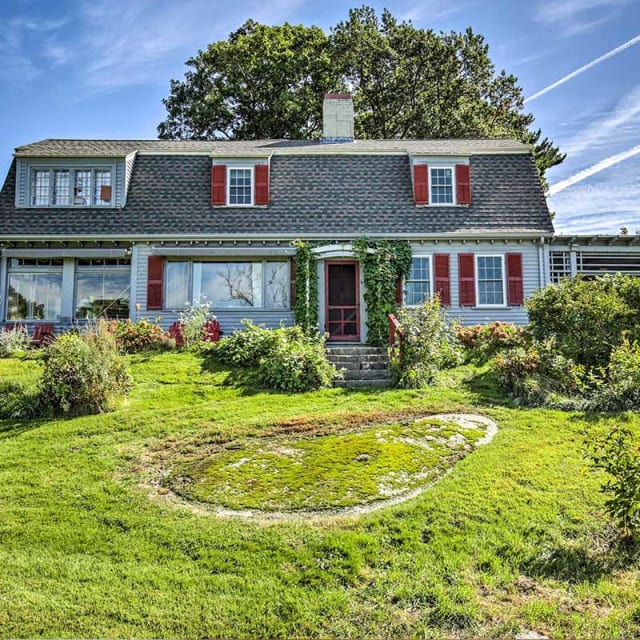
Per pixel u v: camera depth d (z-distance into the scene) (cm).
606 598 490
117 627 459
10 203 1797
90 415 1014
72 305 1769
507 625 456
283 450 825
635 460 562
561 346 1199
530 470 716
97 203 1798
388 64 3191
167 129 3319
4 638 447
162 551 565
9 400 1058
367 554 551
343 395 1132
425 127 3073
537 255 1758
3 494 688
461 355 1338
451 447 813
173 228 1745
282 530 596
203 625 462
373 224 1753
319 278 1736
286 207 1789
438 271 1736
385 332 1664
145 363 1326
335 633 454
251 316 1741
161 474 754
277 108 3038
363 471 736
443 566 531
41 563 542
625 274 1877
